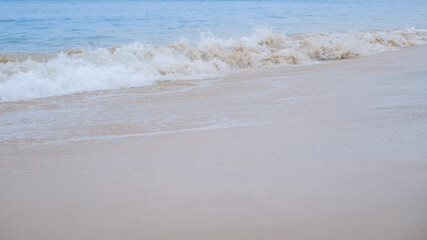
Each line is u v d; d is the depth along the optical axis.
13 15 30.50
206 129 5.00
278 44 13.47
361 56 12.17
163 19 26.41
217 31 18.70
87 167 3.82
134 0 90.94
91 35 17.33
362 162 3.50
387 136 4.24
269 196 2.90
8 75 8.62
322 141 4.17
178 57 11.45
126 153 4.20
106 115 6.07
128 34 17.73
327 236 2.35
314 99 6.44
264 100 6.59
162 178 3.38
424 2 55.34
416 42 15.07
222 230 2.47
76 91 7.97
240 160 3.71
